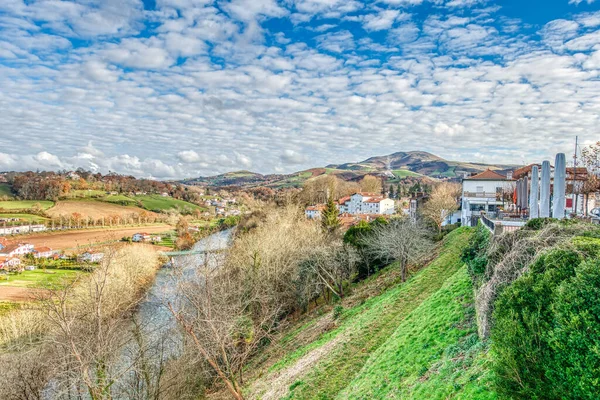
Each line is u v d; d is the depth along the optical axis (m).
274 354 29.86
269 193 189.62
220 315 21.64
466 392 9.63
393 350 17.11
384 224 49.91
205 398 26.08
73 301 24.52
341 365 19.67
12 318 29.09
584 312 6.36
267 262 37.16
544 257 8.38
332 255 39.59
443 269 28.88
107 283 26.95
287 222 55.53
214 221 121.06
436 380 11.84
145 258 52.62
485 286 12.88
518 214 35.75
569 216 27.19
